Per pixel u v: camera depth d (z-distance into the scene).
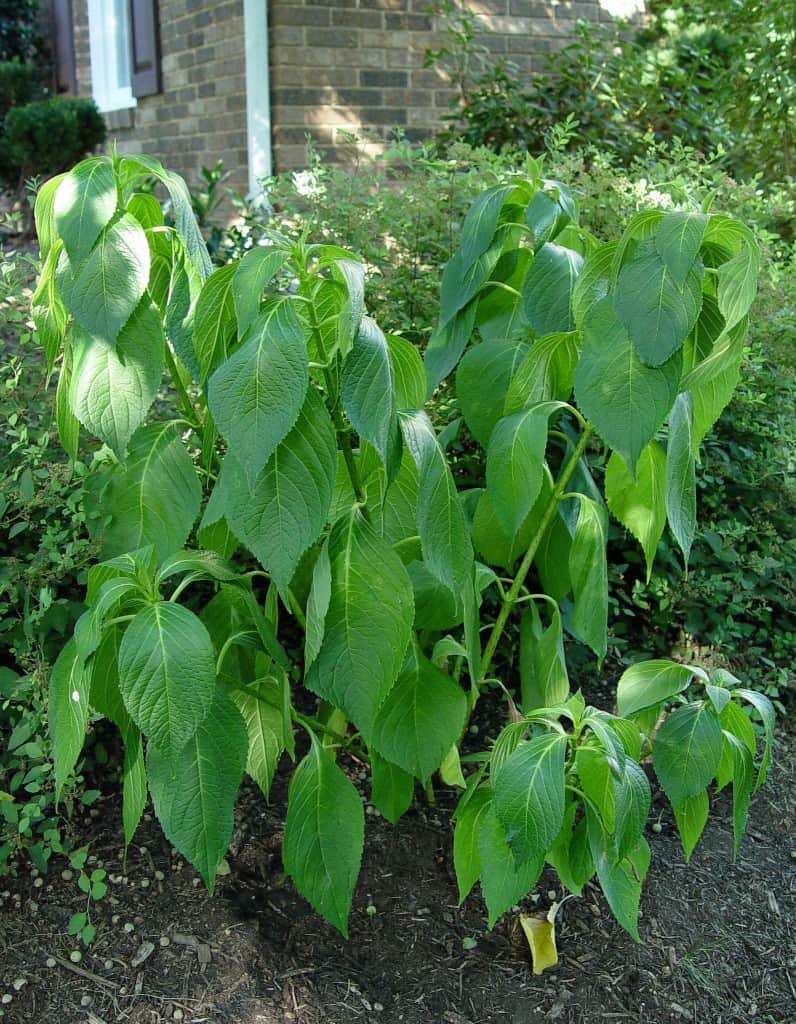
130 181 1.82
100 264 1.69
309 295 1.70
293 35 6.18
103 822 2.43
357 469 1.98
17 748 2.34
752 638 3.32
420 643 2.37
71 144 9.43
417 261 3.20
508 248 2.28
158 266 1.91
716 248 1.76
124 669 1.59
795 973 2.17
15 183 10.09
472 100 5.78
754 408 3.36
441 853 2.39
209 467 2.08
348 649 1.76
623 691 2.02
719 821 2.63
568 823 1.98
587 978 2.12
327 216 3.18
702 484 3.15
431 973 2.10
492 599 2.97
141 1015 1.98
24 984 2.03
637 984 2.11
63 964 2.08
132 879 2.29
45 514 2.53
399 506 1.98
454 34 5.91
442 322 2.23
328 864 1.91
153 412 2.66
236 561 2.74
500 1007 2.04
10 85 11.77
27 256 2.72
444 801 2.55
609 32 7.23
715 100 6.13
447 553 1.77
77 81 11.16
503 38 6.85
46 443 2.39
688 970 2.16
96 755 2.51
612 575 3.10
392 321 3.00
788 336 3.39
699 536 3.19
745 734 2.03
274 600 2.11
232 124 6.81
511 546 2.26
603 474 3.10
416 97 6.57
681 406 1.83
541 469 1.97
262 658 2.18
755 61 6.21
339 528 1.78
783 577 3.31
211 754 1.73
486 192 2.18
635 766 1.76
